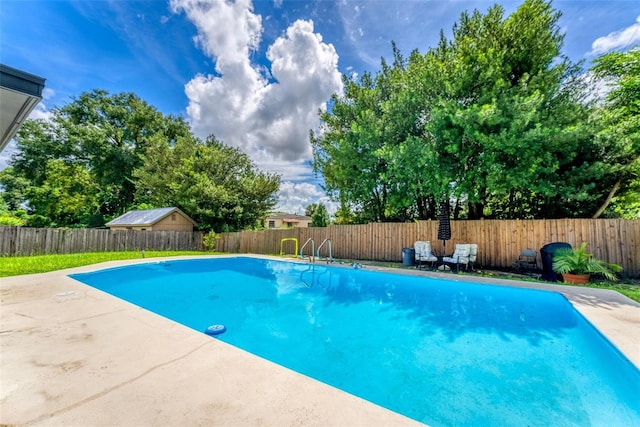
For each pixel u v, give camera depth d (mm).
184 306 5852
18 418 1729
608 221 7441
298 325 4676
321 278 8734
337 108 12984
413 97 9609
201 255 13188
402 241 10891
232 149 22547
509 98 7684
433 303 5902
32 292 5219
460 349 3682
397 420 1726
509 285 6062
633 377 2523
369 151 10734
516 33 8461
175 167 21344
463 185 8344
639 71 8062
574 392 2688
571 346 3719
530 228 8461
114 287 7680
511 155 7812
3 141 3967
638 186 8055
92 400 1922
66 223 24984
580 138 7555
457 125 8023
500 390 2740
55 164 23312
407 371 3137
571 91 8547
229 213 19531
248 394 2004
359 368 3225
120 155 25500
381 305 5801
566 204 9297
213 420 1714
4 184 29719
